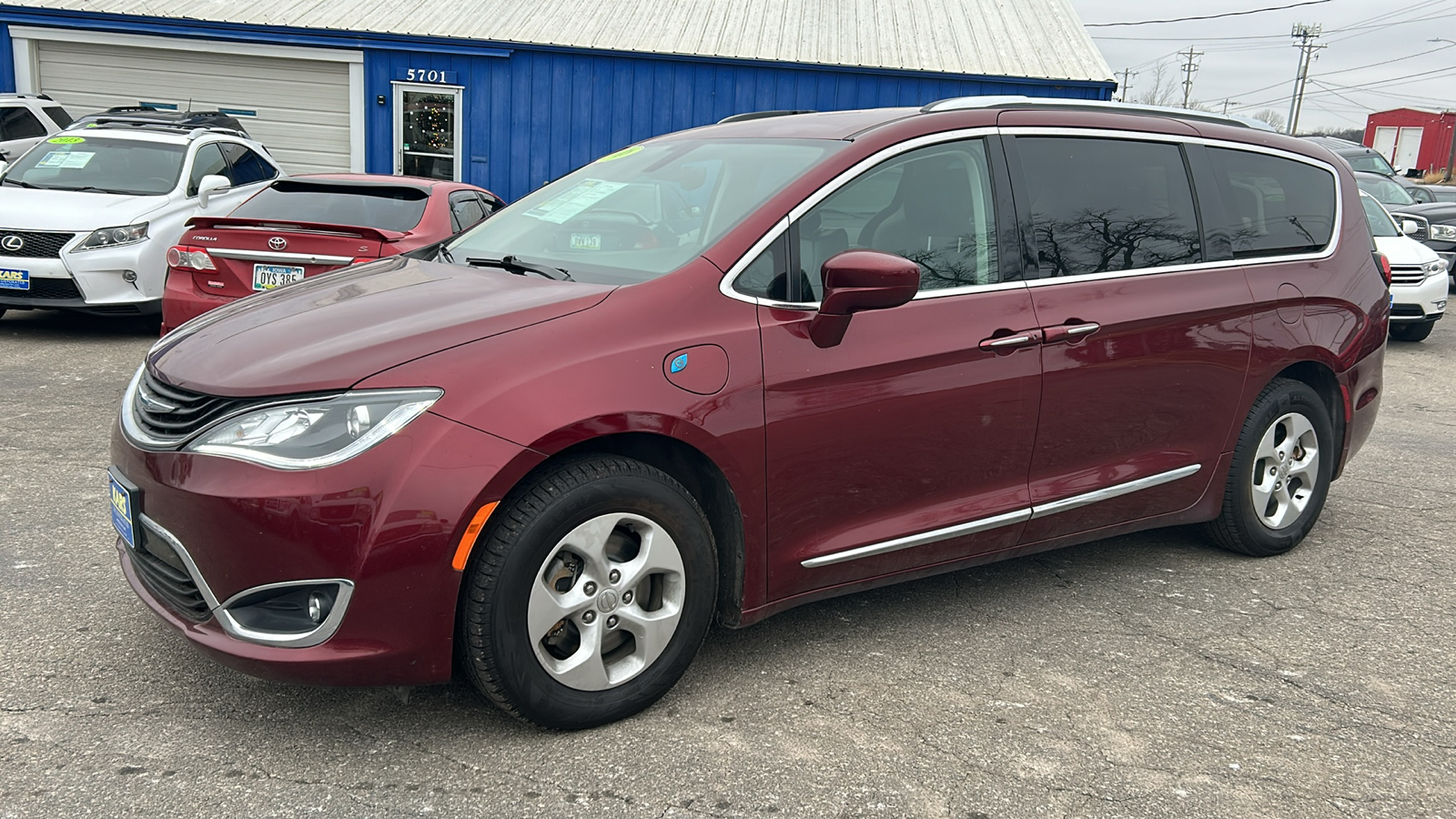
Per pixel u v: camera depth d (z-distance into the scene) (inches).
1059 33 612.1
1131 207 147.4
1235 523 165.9
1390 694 126.6
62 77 547.5
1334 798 103.5
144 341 321.4
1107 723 116.6
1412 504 208.8
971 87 542.9
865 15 618.2
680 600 112.6
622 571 108.7
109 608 133.5
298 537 95.0
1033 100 144.9
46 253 306.0
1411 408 313.6
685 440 108.0
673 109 542.9
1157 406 148.1
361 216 274.7
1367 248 179.3
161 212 327.0
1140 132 151.9
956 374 126.5
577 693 107.4
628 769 103.3
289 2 573.6
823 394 117.2
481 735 108.3
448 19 562.6
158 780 97.7
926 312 125.3
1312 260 168.2
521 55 536.1
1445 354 423.5
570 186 150.9
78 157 353.4
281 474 95.3
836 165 124.3
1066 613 147.3
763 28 583.8
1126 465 147.9
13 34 534.9
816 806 98.3
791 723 113.3
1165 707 120.9
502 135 545.6
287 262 248.5
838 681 123.7
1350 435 179.8
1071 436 139.8
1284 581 163.6
